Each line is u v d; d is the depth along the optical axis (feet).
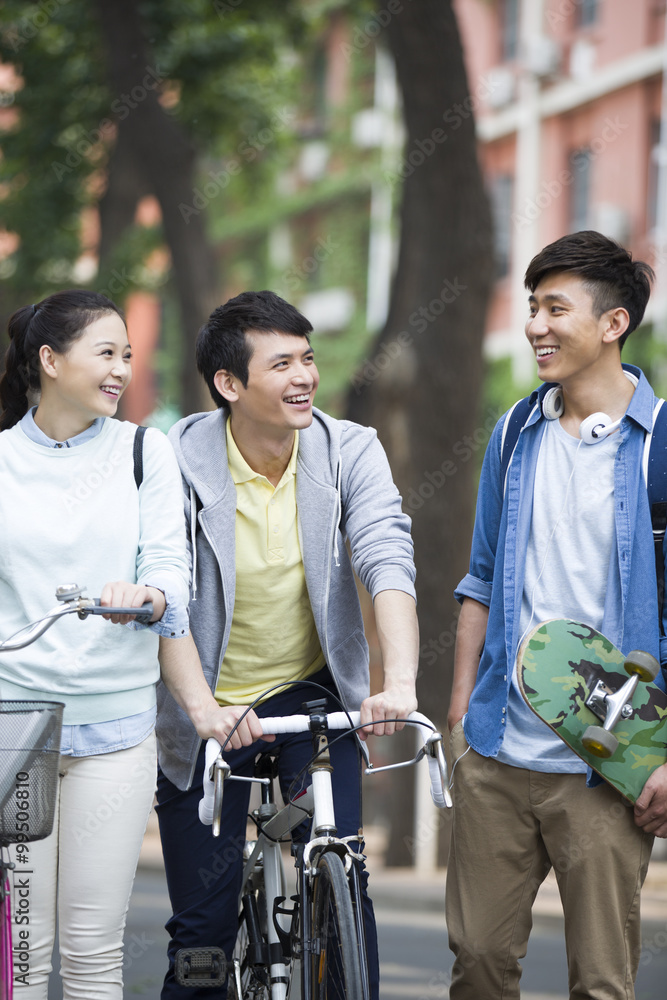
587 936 17.66
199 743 18.54
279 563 18.72
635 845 17.69
